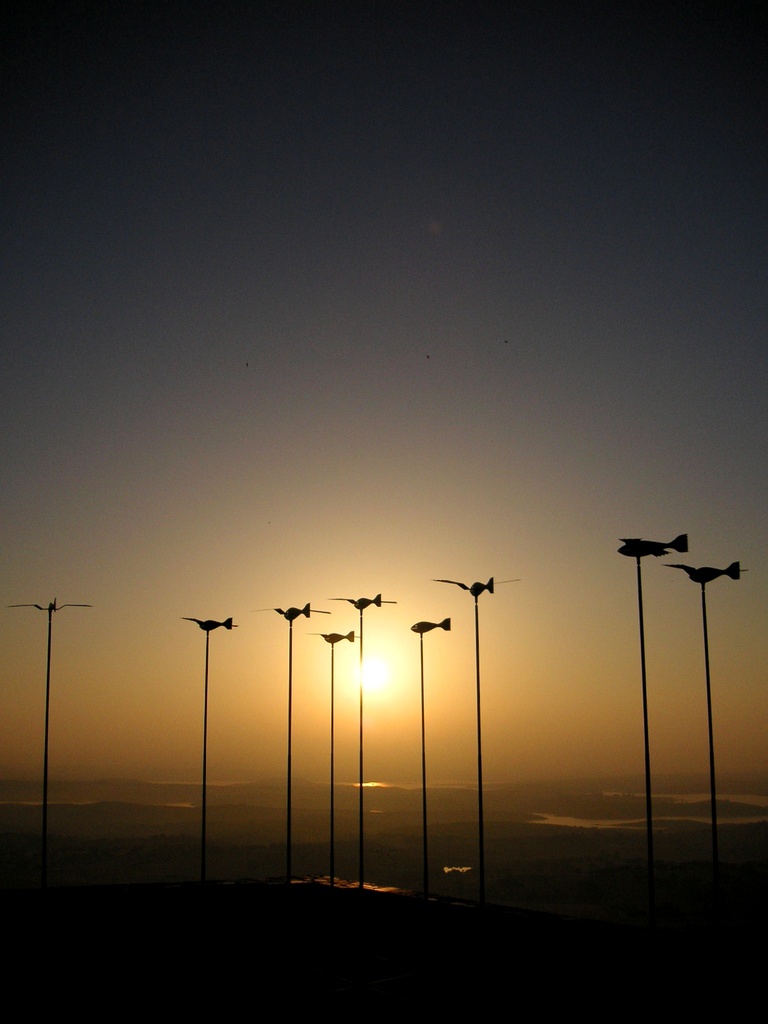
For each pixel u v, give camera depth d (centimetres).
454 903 7194
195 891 8050
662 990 4309
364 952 5359
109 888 8319
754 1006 4012
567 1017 3862
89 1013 4081
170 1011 4091
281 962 5109
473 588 7006
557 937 5638
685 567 5728
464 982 4550
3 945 5662
